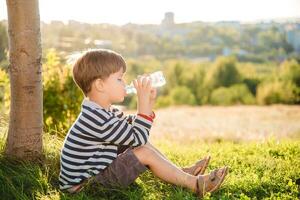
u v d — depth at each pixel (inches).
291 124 890.7
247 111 1204.5
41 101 171.8
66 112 289.7
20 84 166.9
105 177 152.5
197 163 165.8
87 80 152.9
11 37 166.7
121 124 149.1
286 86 1525.6
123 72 155.9
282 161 196.5
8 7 165.6
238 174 177.2
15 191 150.6
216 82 1683.1
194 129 809.5
